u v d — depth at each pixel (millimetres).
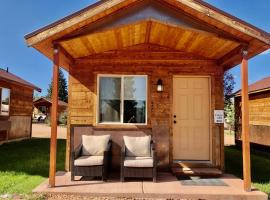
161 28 6070
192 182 5902
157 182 5859
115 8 5305
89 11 5227
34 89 16453
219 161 6996
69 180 5965
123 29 5926
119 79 7219
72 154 5930
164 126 7074
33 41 5309
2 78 11633
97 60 7180
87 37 5762
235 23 5266
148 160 5895
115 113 7141
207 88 7305
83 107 7094
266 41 5297
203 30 5438
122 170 5844
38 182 5867
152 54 7219
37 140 14703
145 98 7168
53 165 5473
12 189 5348
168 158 6988
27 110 15844
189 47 6844
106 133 7047
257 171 7492
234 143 15477
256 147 12484
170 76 7176
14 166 7555
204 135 7234
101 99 7176
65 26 5266
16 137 14289
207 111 7273
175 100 7309
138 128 7047
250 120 13289
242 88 5520
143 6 5395
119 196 5094
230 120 22484
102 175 5871
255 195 5039
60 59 6672
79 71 7160
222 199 5047
